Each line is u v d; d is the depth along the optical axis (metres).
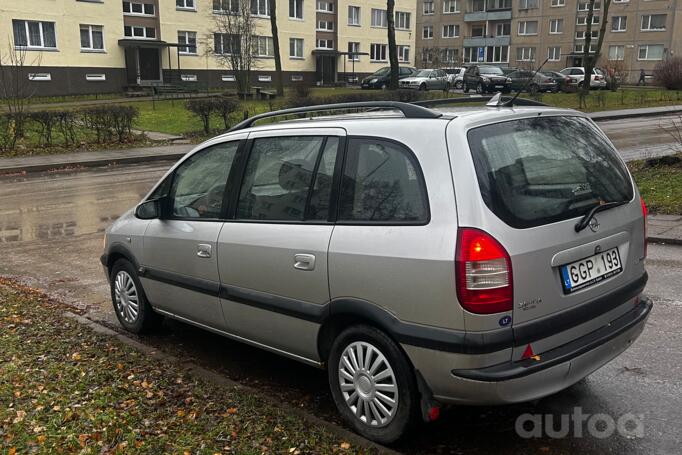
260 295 4.05
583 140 3.82
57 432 3.47
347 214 3.60
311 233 3.71
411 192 3.34
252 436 3.44
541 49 72.56
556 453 3.42
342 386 3.69
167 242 4.79
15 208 12.18
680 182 10.97
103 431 3.48
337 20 56.28
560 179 3.50
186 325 5.76
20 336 5.15
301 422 3.62
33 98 37.41
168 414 3.73
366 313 3.43
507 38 75.31
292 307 3.83
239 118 26.05
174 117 29.48
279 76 38.47
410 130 3.42
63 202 12.79
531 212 3.26
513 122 3.51
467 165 3.18
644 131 21.88
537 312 3.23
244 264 4.12
